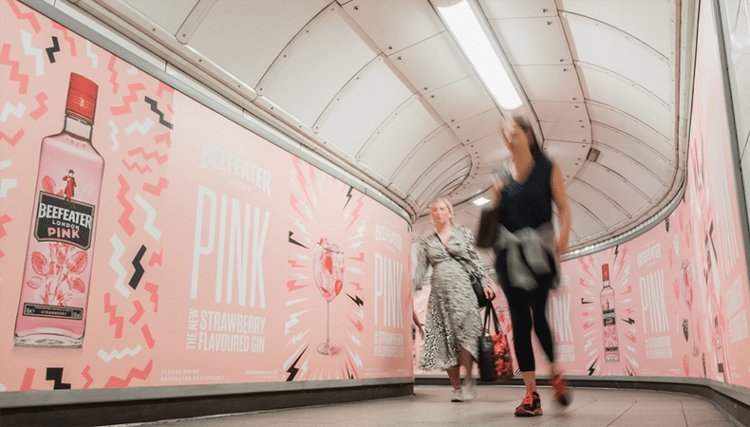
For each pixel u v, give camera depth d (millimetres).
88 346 2844
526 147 3287
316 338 4930
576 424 2678
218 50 3908
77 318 2799
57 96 2828
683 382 6785
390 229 6832
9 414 2451
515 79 5973
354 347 5574
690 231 5883
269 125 4664
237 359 3908
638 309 8375
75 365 2764
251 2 3836
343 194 5738
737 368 2992
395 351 6574
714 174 3264
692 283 6035
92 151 2994
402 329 6879
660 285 7656
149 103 3422
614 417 3105
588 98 6234
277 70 4402
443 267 5152
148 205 3320
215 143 3963
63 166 2814
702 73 3490
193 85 3869
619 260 9062
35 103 2715
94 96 3045
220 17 3748
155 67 3510
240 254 4078
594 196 9086
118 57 3236
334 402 5094
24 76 2680
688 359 6555
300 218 4902
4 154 2547
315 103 4980
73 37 2961
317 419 3365
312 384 4766
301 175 5004
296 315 4672
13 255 2529
